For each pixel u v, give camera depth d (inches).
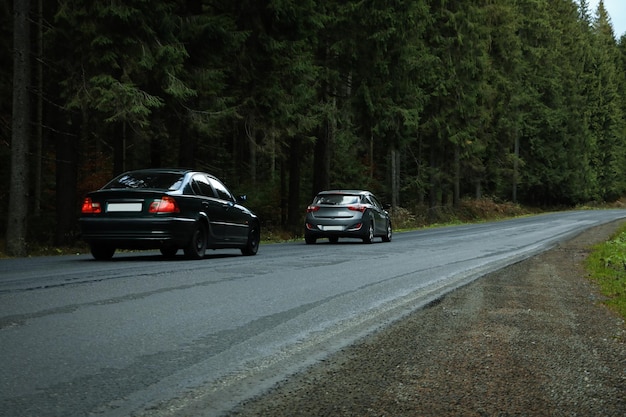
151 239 443.8
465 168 1913.1
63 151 676.1
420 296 319.3
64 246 661.9
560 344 210.4
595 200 3186.5
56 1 669.3
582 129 2709.2
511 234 999.0
